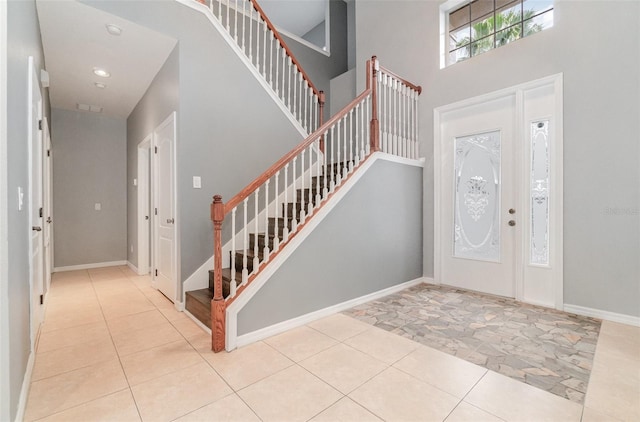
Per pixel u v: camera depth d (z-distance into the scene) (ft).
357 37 16.22
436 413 4.99
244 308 7.53
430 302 10.64
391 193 11.77
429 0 13.23
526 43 10.47
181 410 5.13
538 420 4.80
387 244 11.59
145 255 15.53
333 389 5.67
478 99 11.64
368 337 7.86
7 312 3.95
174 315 9.66
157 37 9.77
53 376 6.16
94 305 10.61
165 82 11.23
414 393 5.53
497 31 11.59
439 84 12.85
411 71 13.87
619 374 6.03
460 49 12.64
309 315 8.90
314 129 14.87
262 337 7.82
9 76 4.49
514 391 5.54
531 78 10.34
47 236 11.51
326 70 19.45
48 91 13.71
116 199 18.08
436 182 12.92
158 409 5.16
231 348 7.20
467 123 12.18
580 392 5.48
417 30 13.66
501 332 8.08
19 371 4.97
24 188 5.70
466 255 12.24
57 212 16.33
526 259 10.56
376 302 10.67
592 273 9.16
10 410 4.20
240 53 11.45
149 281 14.03
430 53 13.19
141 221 15.44
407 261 12.57
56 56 10.88
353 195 10.28
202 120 10.45
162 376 6.15
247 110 11.59
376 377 6.04
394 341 7.61
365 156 11.11
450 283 12.69
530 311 9.66
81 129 17.07
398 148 12.40
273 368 6.42
